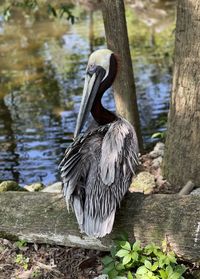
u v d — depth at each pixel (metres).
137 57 8.49
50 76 7.73
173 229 3.74
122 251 3.67
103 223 3.66
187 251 3.72
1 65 8.26
